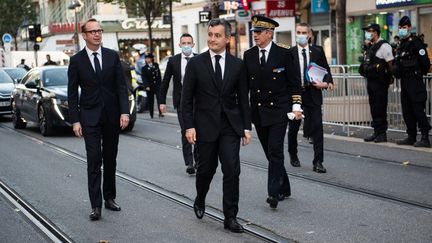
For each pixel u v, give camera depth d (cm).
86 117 782
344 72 1475
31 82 1761
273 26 806
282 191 855
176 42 4259
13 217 825
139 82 2253
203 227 745
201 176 742
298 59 1012
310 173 1030
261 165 1123
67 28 5369
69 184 1020
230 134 718
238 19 2467
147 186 979
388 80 1285
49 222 788
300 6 2914
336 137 1407
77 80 787
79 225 770
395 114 1359
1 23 5578
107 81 793
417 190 889
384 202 830
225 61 721
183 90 722
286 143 1384
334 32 2598
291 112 807
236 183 720
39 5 7056
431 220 741
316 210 802
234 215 723
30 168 1177
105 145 817
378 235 688
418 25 2195
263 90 802
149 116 2123
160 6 3441
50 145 1486
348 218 760
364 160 1128
